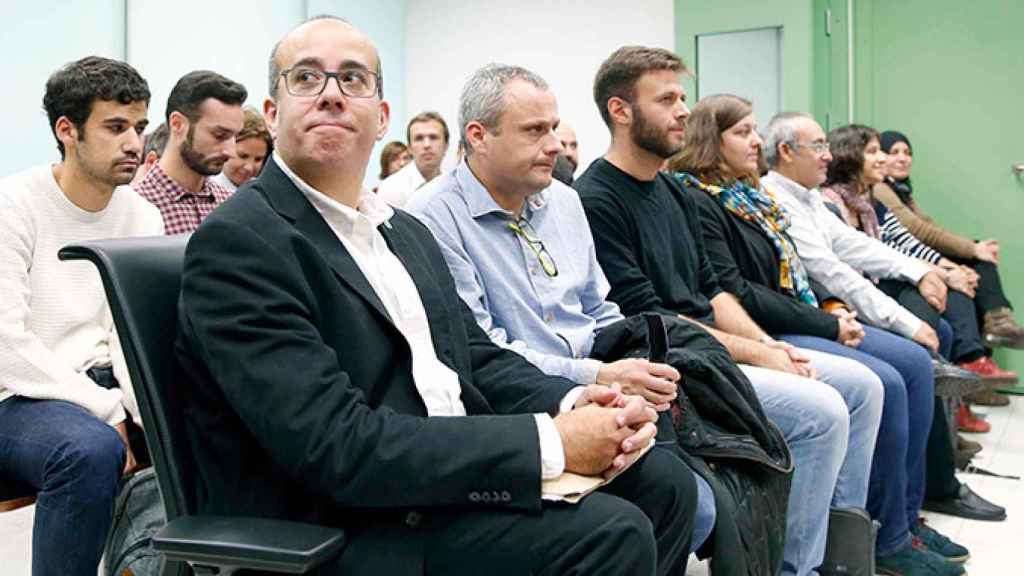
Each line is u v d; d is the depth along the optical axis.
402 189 4.12
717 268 2.45
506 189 1.82
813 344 2.45
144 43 3.78
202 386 1.09
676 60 2.16
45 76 3.34
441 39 5.49
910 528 2.42
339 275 1.18
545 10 5.18
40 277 1.71
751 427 1.69
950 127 4.45
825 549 2.08
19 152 3.25
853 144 3.49
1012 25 4.29
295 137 1.26
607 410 1.17
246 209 1.13
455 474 1.05
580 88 5.12
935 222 4.37
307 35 1.28
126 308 1.06
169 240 1.19
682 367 1.69
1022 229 4.34
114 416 1.62
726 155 2.58
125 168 1.75
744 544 1.60
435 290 1.38
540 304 1.82
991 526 2.63
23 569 2.17
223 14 4.21
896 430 2.29
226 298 1.05
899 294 3.16
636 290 2.09
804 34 4.39
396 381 1.20
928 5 4.44
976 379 2.56
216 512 1.08
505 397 1.46
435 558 1.09
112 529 1.56
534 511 1.09
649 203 2.19
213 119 2.25
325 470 1.02
